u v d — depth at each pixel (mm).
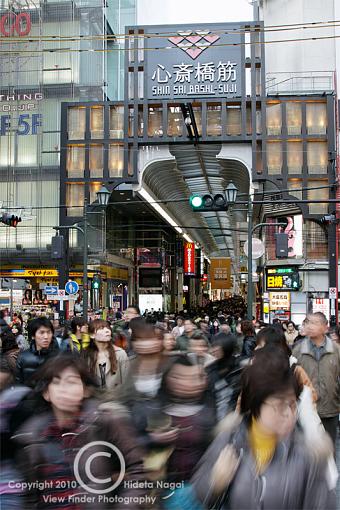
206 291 95500
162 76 35719
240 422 2986
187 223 62969
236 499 2826
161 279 55594
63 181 36719
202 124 35375
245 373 3027
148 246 56000
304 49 41094
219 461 2898
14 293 42156
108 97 47281
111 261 47844
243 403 2975
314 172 35719
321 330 7129
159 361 4777
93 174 36562
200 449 3918
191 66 35531
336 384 7152
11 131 43500
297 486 2811
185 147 36719
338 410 7199
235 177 41594
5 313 21484
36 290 43344
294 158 35781
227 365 5844
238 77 35344
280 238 20688
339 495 6590
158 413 3975
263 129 35594
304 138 35719
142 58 36344
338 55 41344
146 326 4902
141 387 4531
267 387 2867
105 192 22781
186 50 35594
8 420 3689
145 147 36531
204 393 4211
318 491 2840
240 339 10641
